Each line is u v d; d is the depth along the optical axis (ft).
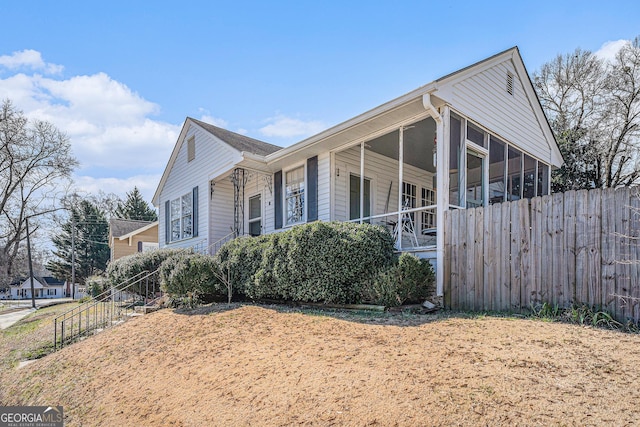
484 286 20.92
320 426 9.42
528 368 11.16
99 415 13.38
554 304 18.19
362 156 30.19
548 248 18.63
